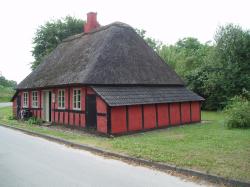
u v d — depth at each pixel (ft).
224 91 90.17
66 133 50.98
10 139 46.93
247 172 24.25
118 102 48.73
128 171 27.32
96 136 48.21
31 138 48.11
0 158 32.94
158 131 52.90
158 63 66.64
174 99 59.62
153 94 57.16
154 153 32.01
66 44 79.20
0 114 98.12
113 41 60.39
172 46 144.15
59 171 27.45
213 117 75.31
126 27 66.54
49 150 37.68
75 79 54.29
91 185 23.30
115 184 23.48
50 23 133.18
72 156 34.01
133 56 61.41
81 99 55.11
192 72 100.27
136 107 51.98
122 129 49.37
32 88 71.05
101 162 30.96
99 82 51.67
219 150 32.86
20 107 81.87
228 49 90.89
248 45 88.69
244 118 51.75
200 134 45.75
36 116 73.10
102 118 48.98
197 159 28.81
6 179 25.05
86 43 67.21
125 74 56.24
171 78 65.87
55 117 64.34
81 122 55.16
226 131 48.32
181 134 46.85
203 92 96.32
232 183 22.54
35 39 133.39
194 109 64.49
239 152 31.68
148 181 24.17
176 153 31.71
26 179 25.02
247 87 86.22
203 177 24.43
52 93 65.57
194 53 148.15
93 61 55.16
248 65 88.22
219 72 90.33
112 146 37.19
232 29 91.91
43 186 23.20
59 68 66.54
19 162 30.99
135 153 32.58
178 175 25.77
